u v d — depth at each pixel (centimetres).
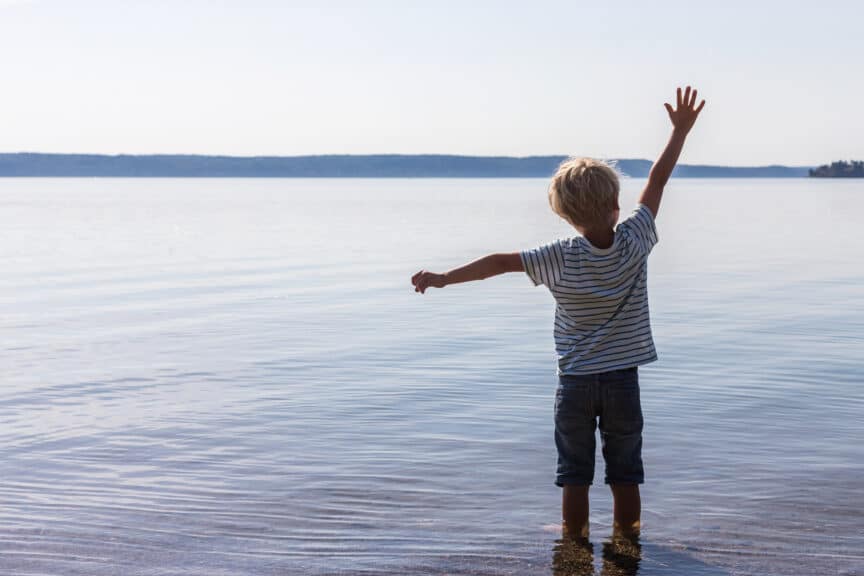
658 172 379
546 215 4362
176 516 417
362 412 619
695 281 1459
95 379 730
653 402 641
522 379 725
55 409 629
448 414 612
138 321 1062
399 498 441
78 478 473
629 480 374
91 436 557
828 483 460
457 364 788
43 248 2306
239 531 398
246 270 1712
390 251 2177
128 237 2759
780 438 547
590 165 355
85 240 2619
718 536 388
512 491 452
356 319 1071
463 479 471
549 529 398
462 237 2702
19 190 12588
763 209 4950
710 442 539
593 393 364
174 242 2530
